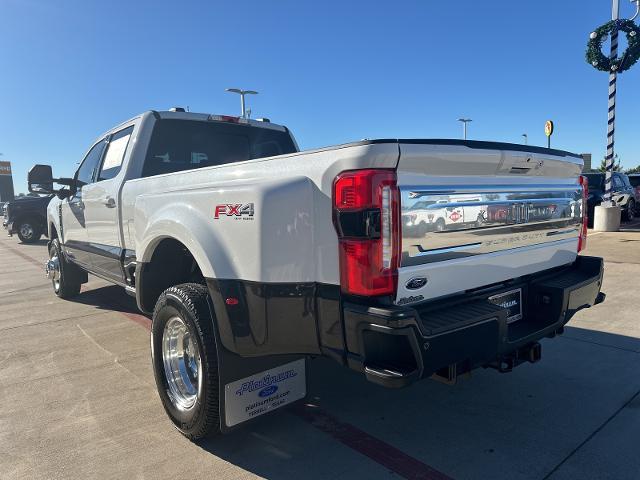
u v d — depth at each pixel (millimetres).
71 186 5352
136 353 4484
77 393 3623
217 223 2613
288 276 2326
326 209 2215
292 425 3078
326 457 2713
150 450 2818
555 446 2766
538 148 2828
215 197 2627
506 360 2662
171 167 4398
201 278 3438
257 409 2771
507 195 2715
